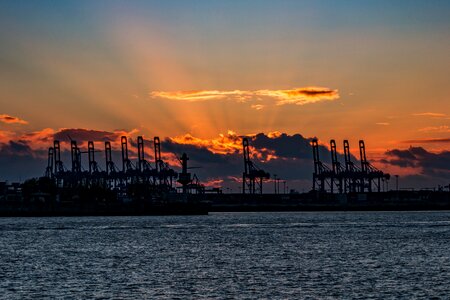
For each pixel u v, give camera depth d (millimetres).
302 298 101500
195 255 162125
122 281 118125
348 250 173375
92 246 188000
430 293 105000
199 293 105812
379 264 141625
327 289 108938
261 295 104062
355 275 124500
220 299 101062
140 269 134625
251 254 164000
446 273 126812
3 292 107000
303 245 190125
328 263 143875
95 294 105000
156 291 107562
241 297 102562
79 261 149500
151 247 184750
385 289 108625
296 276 123625
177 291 107562
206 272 129750
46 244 194750
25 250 176125
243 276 123938
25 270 133375
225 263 144875
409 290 107562
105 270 133125
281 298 101625
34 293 106000
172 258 155250
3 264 143750
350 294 104438
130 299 100938
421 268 134500
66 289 109625
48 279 120750
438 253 164625
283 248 180500
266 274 126375
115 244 195000
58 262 147750
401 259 151125
